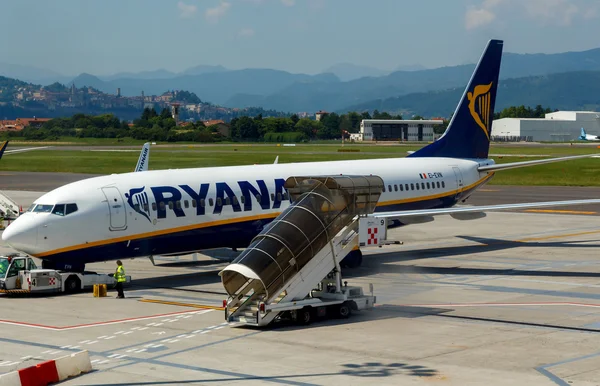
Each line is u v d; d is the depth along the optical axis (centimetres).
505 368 2448
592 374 2373
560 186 10756
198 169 4522
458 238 5953
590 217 7225
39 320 3266
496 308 3425
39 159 16850
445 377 2356
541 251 5219
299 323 3158
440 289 3925
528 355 2608
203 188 4344
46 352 2733
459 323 3128
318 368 2478
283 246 3172
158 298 3778
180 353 2702
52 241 3847
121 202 4016
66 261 3934
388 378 2352
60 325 3167
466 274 4381
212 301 3697
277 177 4712
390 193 5144
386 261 4916
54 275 3859
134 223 4041
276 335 2964
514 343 2778
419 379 2338
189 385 2308
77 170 13950
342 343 2814
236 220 4431
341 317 3256
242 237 4516
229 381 2344
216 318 3297
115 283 4094
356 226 3441
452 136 5819
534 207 4784
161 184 4219
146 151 6356
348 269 4609
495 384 2277
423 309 3425
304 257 3200
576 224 6694
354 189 3422
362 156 16012
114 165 14600
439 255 5138
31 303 3650
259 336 2950
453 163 5725
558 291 3825
